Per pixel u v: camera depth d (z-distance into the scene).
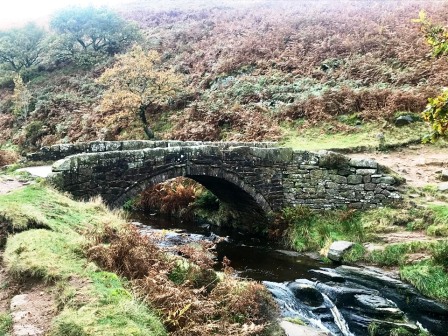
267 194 12.85
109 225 6.06
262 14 33.22
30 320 3.61
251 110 19.20
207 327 4.27
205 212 15.20
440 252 8.69
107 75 21.06
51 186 8.16
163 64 27.50
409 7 25.77
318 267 10.15
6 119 27.88
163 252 5.94
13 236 5.31
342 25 24.86
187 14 39.00
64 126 23.59
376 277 8.88
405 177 12.39
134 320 3.60
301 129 17.30
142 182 10.45
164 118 21.80
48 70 33.66
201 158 11.57
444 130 5.57
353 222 11.56
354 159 12.15
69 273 4.29
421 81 17.33
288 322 6.52
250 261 10.95
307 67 21.48
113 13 35.28
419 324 7.58
